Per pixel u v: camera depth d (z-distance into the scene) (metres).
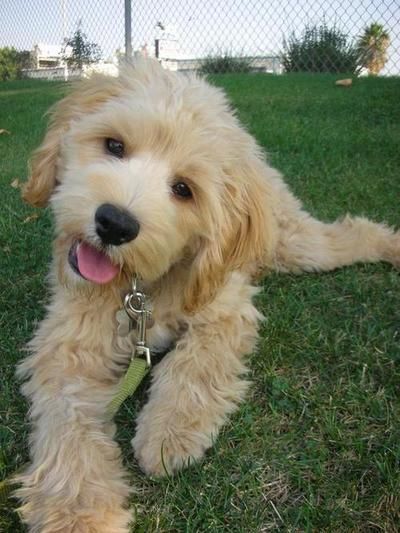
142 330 0.45
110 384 0.45
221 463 0.38
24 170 1.02
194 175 0.43
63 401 0.40
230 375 0.45
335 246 0.68
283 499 0.36
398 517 0.34
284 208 0.67
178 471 0.37
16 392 0.44
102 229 0.39
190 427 0.39
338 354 0.49
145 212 0.40
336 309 0.57
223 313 0.49
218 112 0.46
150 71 0.48
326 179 0.97
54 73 3.55
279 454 0.39
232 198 0.46
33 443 0.38
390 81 2.05
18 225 0.74
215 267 0.45
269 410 0.43
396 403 0.44
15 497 0.34
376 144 1.19
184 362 0.45
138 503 0.35
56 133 0.49
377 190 0.92
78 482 0.34
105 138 0.44
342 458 0.38
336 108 1.59
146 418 0.40
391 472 0.37
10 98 2.11
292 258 0.66
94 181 0.40
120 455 0.38
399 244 0.69
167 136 0.42
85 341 0.45
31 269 0.63
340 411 0.43
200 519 0.34
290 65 2.72
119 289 0.45
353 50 2.61
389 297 0.60
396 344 0.51
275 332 0.53
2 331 0.51
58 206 0.42
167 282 0.47
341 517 0.34
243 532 0.33
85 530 0.32
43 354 0.44
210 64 2.94
